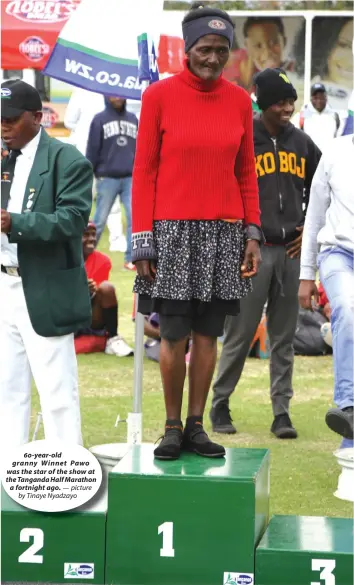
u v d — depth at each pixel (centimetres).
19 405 691
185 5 2072
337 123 1925
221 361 924
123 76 754
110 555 553
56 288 663
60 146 665
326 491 755
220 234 603
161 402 1034
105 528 553
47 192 657
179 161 593
